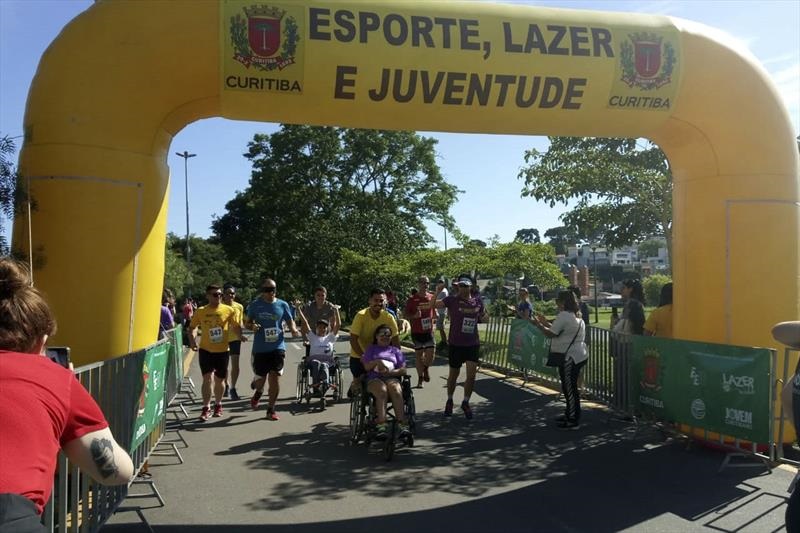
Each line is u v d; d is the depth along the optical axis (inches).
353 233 1440.7
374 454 275.3
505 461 260.8
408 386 286.2
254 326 353.7
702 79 267.0
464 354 347.3
